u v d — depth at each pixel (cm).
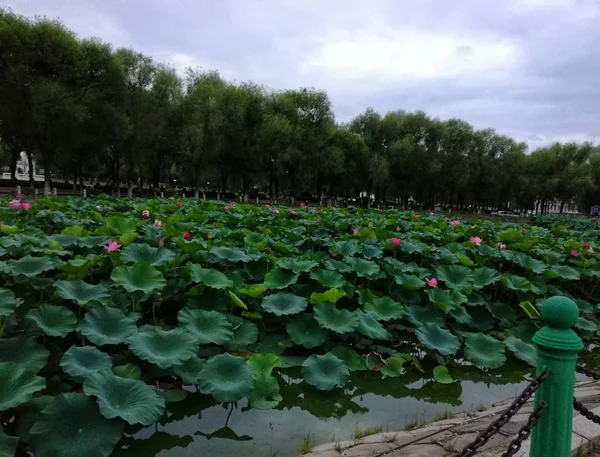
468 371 585
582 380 574
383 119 4950
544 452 233
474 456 320
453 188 5366
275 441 395
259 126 3731
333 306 596
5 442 299
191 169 3806
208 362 439
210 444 386
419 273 773
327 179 4709
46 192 2797
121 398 357
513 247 1041
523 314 780
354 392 516
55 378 421
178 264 687
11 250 621
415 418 446
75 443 319
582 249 1026
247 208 1656
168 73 3444
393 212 1984
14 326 465
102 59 2741
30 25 2486
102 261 645
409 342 643
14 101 2564
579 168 5322
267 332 613
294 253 866
